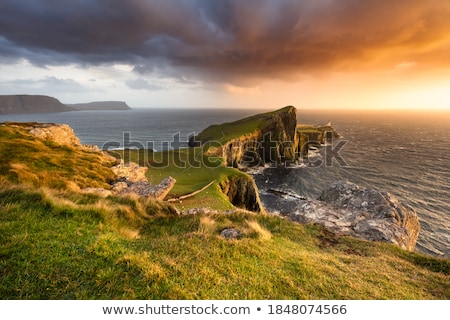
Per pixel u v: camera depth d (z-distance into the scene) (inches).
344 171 4089.6
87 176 1078.4
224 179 2383.1
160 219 609.9
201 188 1861.5
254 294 322.7
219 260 391.2
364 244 608.1
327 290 358.9
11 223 394.3
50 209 470.0
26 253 321.7
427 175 3757.4
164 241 447.2
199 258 386.3
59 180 920.3
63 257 326.0
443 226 2176.4
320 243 605.0
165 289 293.9
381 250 574.2
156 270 320.8
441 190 3100.4
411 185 3307.1
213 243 451.2
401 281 417.7
